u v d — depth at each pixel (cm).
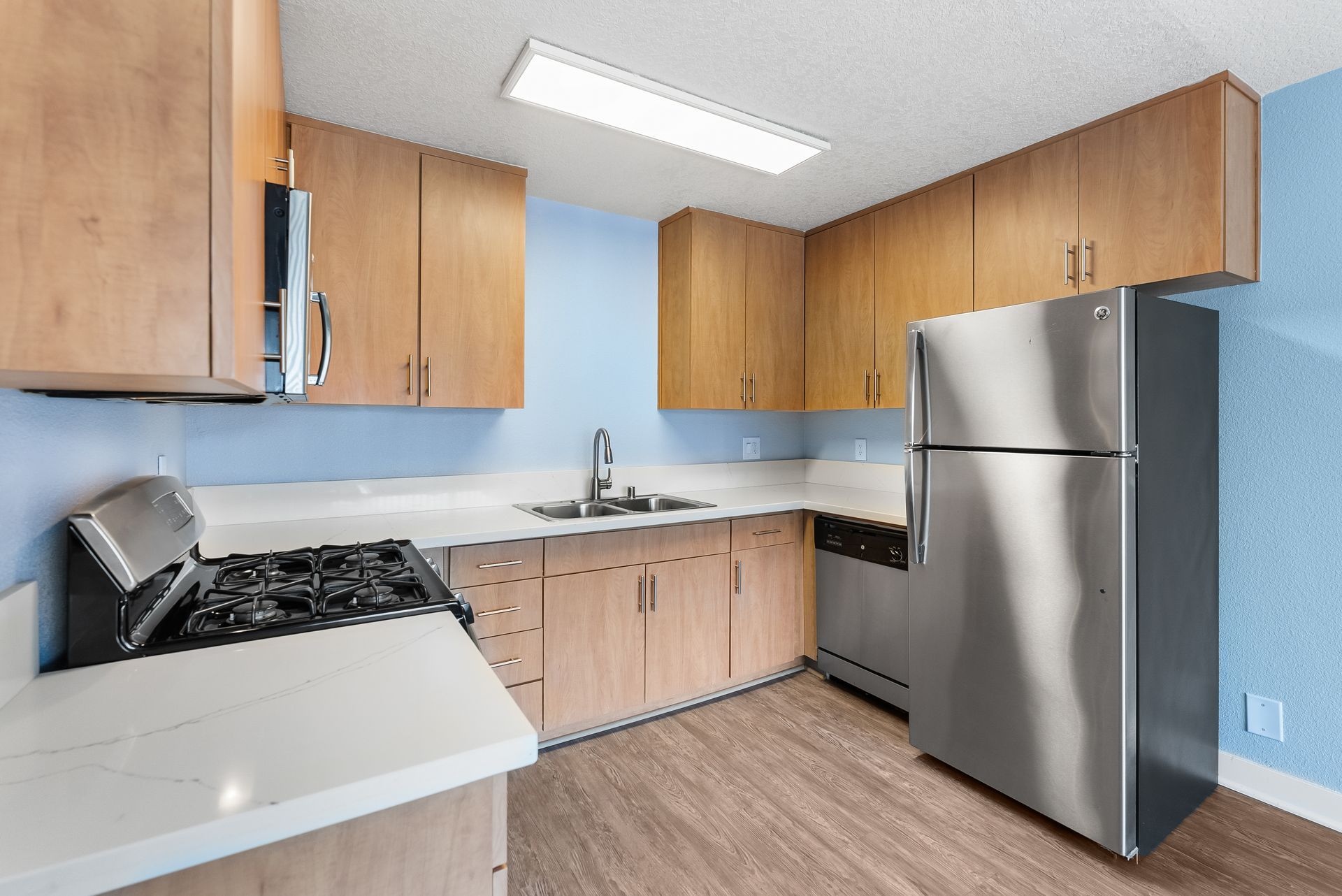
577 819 191
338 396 213
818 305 327
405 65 179
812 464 375
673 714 262
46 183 54
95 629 98
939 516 213
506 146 230
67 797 63
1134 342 168
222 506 221
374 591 135
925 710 221
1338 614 189
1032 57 176
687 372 303
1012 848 178
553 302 293
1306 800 193
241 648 106
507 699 88
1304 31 164
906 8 155
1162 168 196
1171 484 184
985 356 197
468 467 273
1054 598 182
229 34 60
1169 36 166
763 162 244
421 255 228
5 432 85
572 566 235
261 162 90
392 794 69
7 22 53
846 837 183
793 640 302
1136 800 171
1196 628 197
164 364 57
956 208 257
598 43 170
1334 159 185
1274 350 199
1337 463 188
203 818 60
